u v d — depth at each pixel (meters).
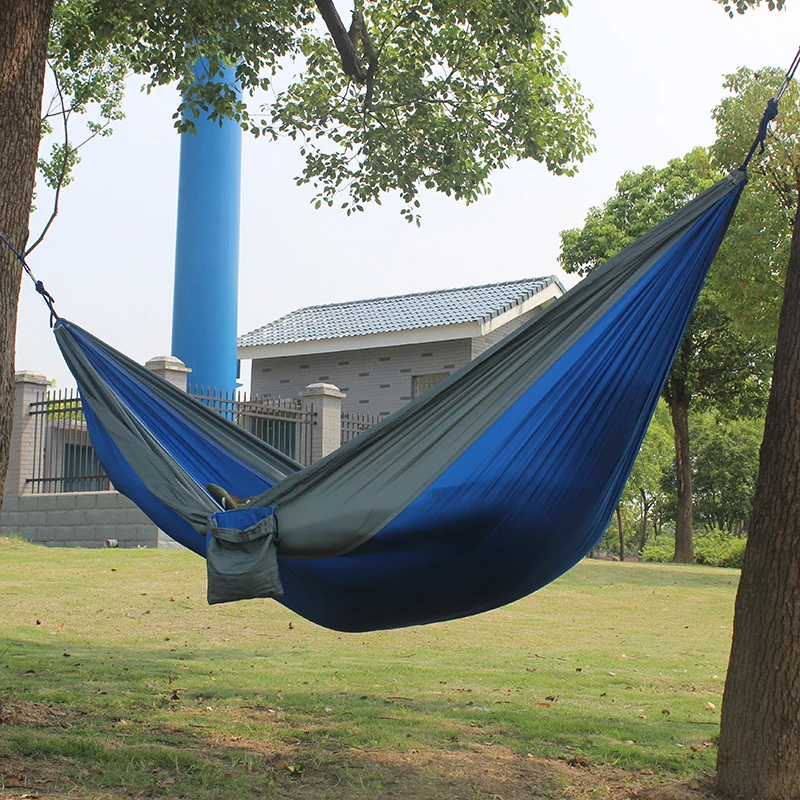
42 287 5.96
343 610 5.26
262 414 17.47
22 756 5.18
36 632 9.81
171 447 6.48
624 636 11.08
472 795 5.01
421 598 5.10
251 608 11.69
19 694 6.68
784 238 16.84
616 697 7.70
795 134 16.59
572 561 5.38
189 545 5.73
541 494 4.70
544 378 4.71
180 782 4.99
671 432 37.12
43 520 17.39
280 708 6.76
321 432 18.25
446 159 10.84
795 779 4.66
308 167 11.12
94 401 5.97
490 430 4.66
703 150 23.31
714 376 24.41
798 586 4.73
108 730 5.89
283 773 5.29
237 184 20.41
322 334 26.05
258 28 10.11
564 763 5.64
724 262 17.17
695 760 5.69
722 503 41.19
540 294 25.58
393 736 6.03
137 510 16.42
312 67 11.02
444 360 24.67
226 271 20.05
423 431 4.72
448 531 4.65
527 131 10.78
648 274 4.79
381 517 4.58
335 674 8.22
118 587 12.52
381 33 10.70
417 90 10.69
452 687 7.82
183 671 8.05
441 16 10.21
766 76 16.95
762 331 17.61
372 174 10.98
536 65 10.72
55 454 18.30
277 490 4.72
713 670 9.11
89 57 11.41
